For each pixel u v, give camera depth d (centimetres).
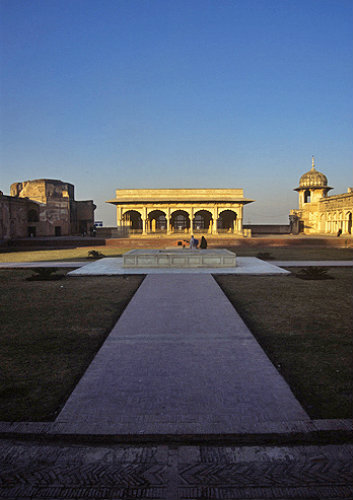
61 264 1234
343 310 577
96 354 391
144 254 1093
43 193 3175
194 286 770
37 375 345
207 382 320
